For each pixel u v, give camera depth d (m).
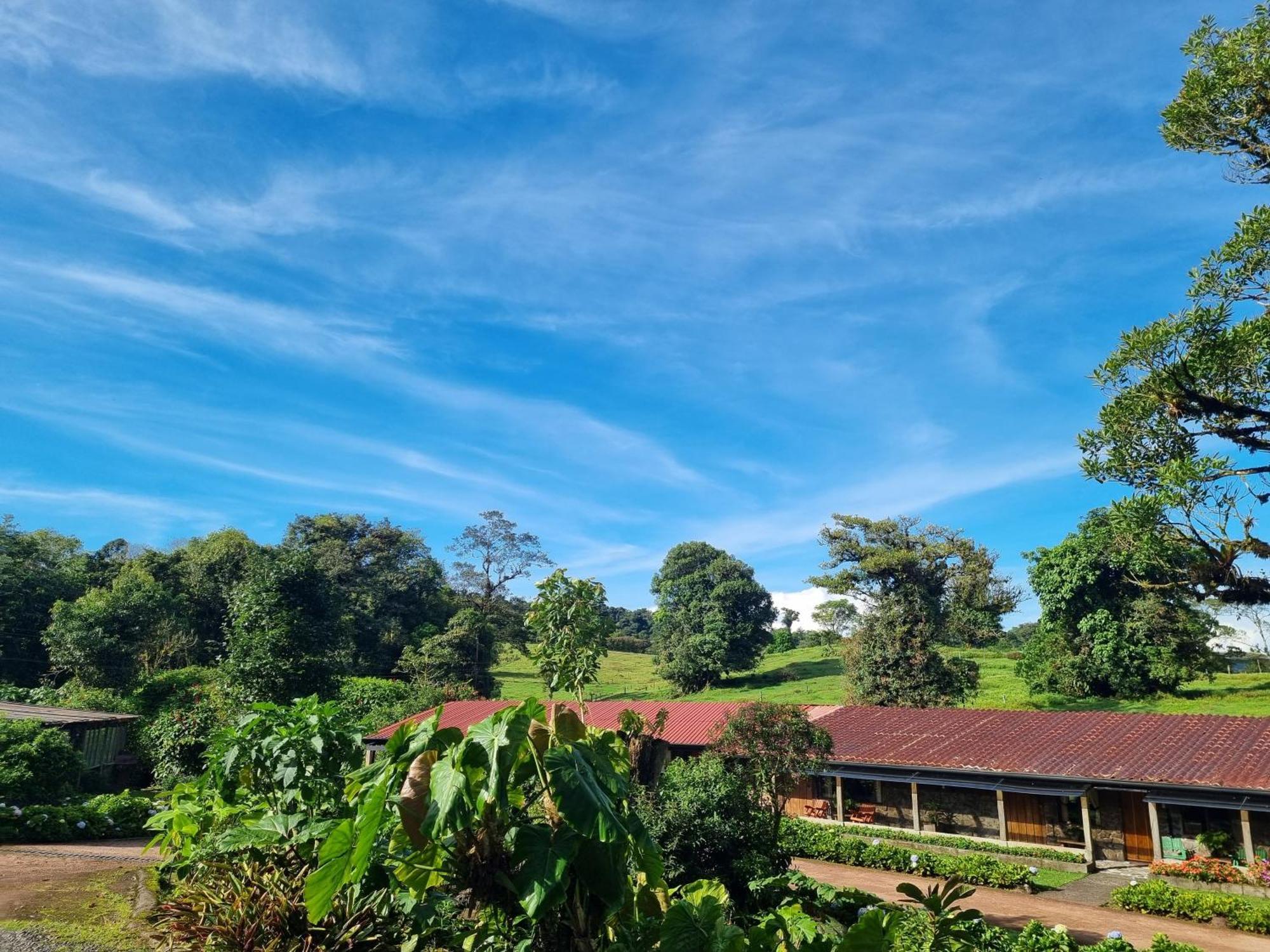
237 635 25.50
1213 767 19.33
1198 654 39.53
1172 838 20.19
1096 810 21.70
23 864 11.59
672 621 64.94
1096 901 17.28
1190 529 14.53
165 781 22.28
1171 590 15.99
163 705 33.44
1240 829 19.41
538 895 5.09
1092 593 41.75
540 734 5.98
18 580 48.78
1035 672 43.75
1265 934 14.91
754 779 15.41
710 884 7.93
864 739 26.03
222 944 6.59
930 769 23.05
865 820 24.89
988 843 21.92
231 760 8.46
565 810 5.22
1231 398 14.38
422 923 6.78
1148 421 15.06
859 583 49.03
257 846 7.54
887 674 42.69
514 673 68.81
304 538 64.75
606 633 11.34
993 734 24.58
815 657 69.38
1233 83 13.92
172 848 9.54
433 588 68.38
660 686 63.16
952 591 49.88
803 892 11.86
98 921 8.52
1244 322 13.73
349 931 6.67
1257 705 35.16
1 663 46.38
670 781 12.85
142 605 43.16
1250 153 14.75
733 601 62.97
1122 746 21.77
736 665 61.72
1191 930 15.18
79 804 18.14
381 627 59.97
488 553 69.56
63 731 20.64
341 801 8.05
